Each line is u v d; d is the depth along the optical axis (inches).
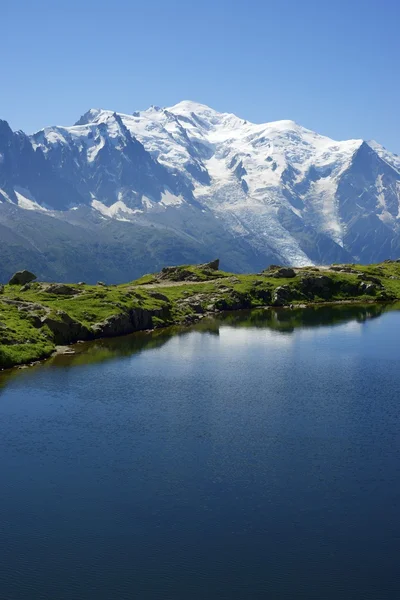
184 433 2647.6
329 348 4490.7
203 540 1839.3
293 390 3321.9
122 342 4699.8
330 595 1616.6
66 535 1872.5
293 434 2635.3
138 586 1654.8
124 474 2246.6
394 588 1640.0
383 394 3238.2
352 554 1774.1
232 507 2015.3
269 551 1787.6
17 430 2682.1
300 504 2031.3
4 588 1647.4
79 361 3988.7
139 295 5851.4
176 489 2133.4
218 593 1626.5
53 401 3102.9
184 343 4694.9
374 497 2074.3
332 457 2389.3
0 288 5482.3
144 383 3464.6
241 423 2773.1
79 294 5477.4
